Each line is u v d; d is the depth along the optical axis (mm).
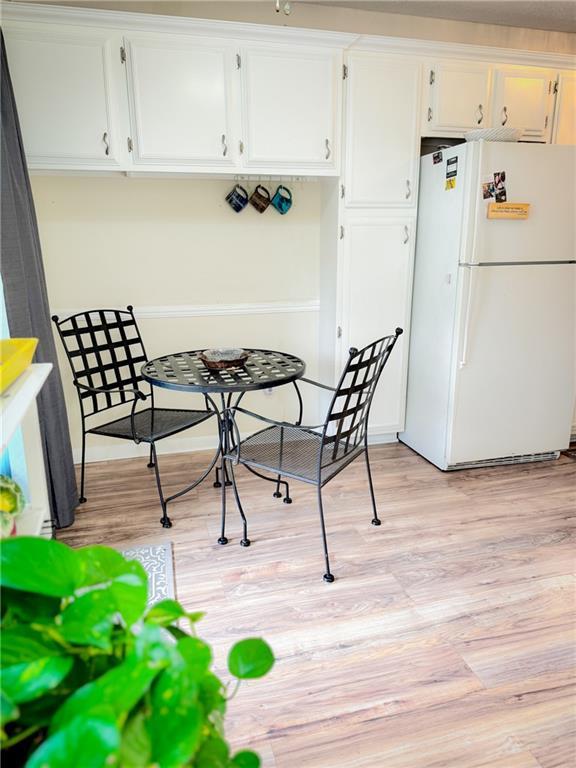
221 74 2477
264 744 1374
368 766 1312
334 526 2412
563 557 2176
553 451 3117
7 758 578
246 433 3355
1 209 1946
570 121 3092
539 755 1338
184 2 2650
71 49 2285
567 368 2980
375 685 1556
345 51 2621
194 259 3029
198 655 609
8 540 650
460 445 2912
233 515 2512
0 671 546
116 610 637
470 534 2342
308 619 1823
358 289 2988
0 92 1949
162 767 500
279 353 2840
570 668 1615
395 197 2898
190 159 2539
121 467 3029
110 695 524
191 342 3133
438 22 3055
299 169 2709
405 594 1952
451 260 2727
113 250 2889
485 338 2773
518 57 2867
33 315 2203
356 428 2176
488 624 1801
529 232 2689
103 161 2439
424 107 2814
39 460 1349
